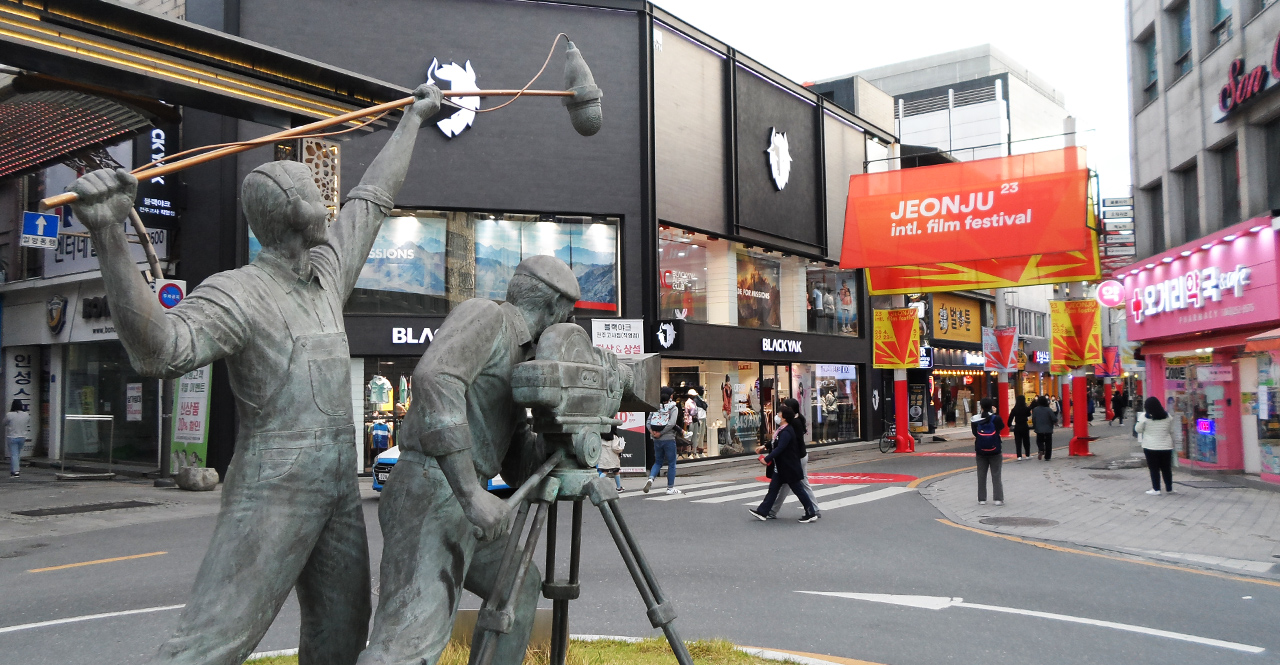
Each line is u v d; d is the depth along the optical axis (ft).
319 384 8.32
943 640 17.98
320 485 8.20
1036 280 63.41
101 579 24.72
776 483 37.04
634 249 66.13
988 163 59.77
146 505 42.32
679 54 71.77
